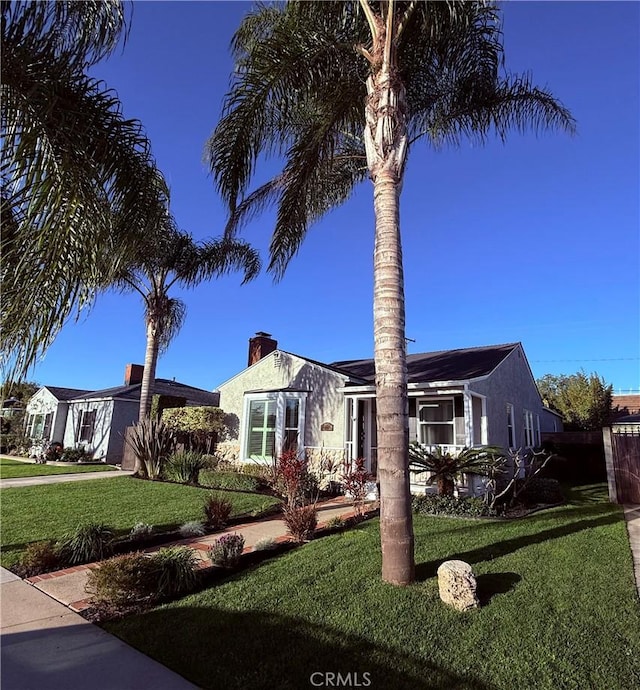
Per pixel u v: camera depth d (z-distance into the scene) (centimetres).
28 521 833
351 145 909
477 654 353
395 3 621
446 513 885
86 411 2473
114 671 337
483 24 736
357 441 1330
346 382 1387
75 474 1636
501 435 1391
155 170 561
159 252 1502
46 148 448
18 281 429
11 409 2833
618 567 551
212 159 741
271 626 400
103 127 498
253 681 320
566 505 1036
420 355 1770
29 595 495
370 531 743
